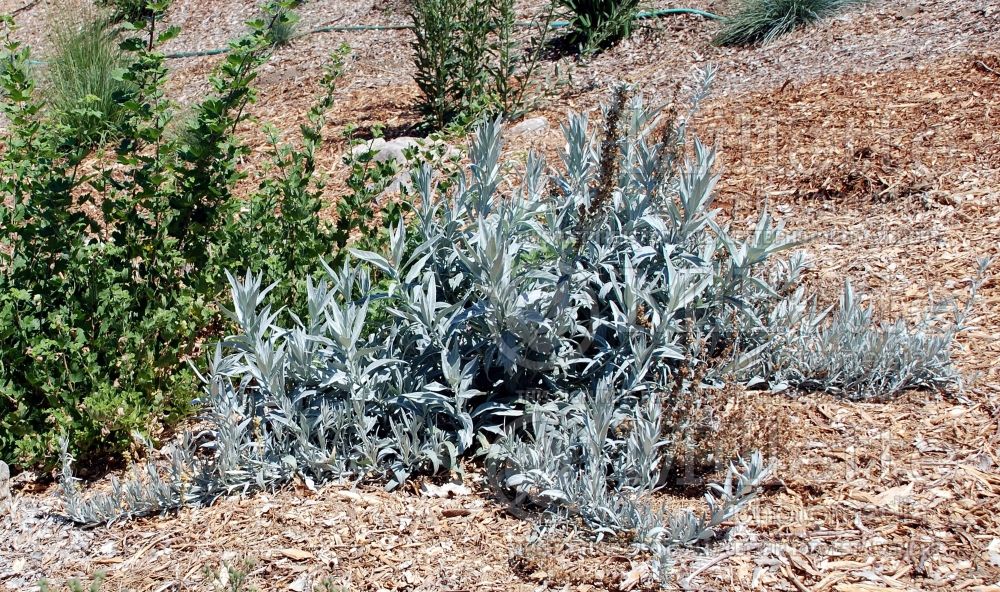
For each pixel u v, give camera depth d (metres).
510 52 9.02
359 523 3.02
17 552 3.15
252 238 4.24
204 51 11.09
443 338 3.31
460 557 2.83
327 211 5.93
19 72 3.73
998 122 5.50
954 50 6.66
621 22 8.69
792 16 8.05
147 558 2.99
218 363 3.24
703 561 2.71
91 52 8.41
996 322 3.81
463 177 3.61
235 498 3.24
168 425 3.80
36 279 3.75
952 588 2.51
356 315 3.25
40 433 3.68
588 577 2.69
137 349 3.71
